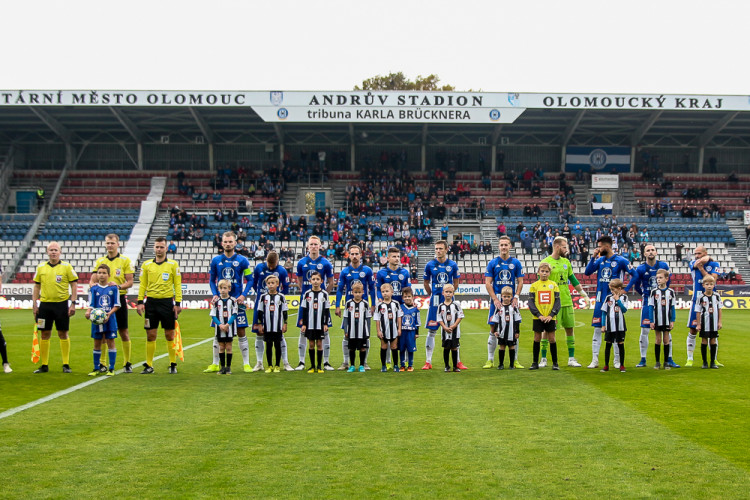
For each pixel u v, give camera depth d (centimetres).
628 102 3422
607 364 1145
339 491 551
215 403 878
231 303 1143
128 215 3938
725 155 4391
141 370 1191
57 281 1148
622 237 3694
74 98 3375
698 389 971
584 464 618
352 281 1223
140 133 4159
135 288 3353
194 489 555
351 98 3438
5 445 680
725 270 3669
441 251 1222
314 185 4159
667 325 1181
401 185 4081
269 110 3438
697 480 575
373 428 745
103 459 634
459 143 4322
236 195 4103
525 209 3956
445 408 845
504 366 1237
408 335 1188
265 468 608
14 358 1355
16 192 4122
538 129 4175
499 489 555
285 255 3441
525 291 3438
